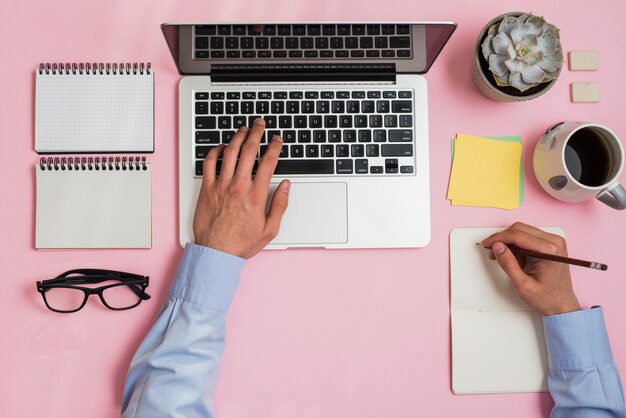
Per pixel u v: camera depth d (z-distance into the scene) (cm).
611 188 70
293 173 76
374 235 76
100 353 77
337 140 76
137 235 76
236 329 77
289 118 76
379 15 80
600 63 81
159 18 79
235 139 72
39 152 76
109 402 76
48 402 76
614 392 72
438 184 79
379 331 78
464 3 81
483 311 78
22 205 77
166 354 66
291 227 76
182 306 69
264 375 77
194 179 75
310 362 78
